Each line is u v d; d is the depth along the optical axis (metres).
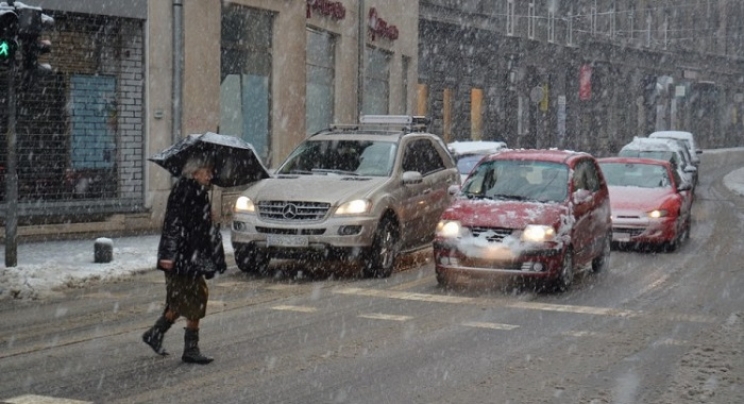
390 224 17.67
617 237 21.66
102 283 16.84
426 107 54.12
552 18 67.94
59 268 16.89
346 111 36.44
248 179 11.23
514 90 63.34
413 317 13.64
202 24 26.36
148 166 24.95
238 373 10.29
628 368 10.59
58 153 23.11
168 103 25.42
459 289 16.19
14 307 14.39
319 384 9.84
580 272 18.50
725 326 13.03
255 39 29.33
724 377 10.20
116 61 24.30
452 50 56.12
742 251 22.14
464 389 9.67
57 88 23.03
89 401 9.14
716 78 92.19
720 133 94.38
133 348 11.52
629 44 78.62
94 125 23.88
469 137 58.50
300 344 11.78
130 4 24.19
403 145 19.03
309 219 16.88
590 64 73.56
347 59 36.34
